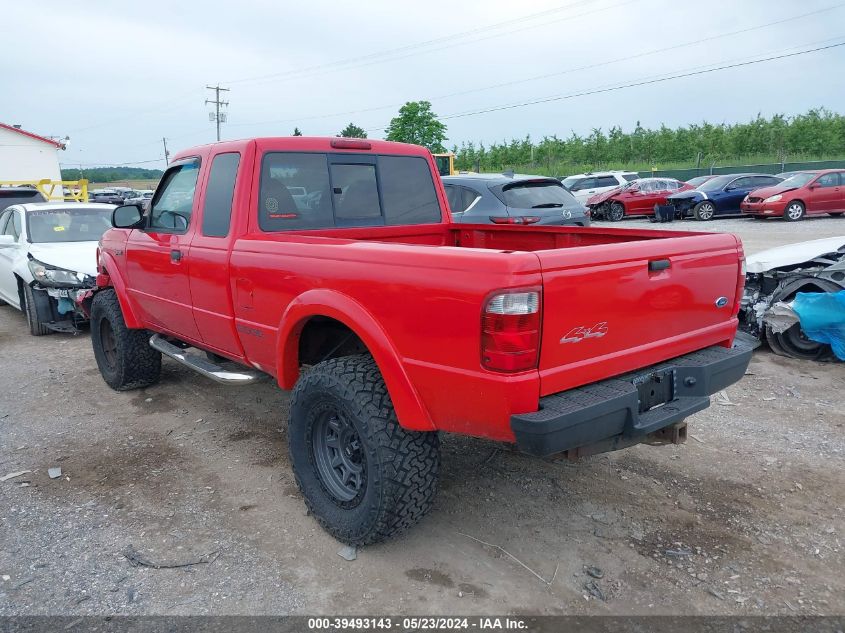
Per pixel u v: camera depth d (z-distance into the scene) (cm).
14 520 362
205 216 423
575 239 431
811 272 611
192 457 442
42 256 779
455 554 326
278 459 437
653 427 290
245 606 289
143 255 490
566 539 337
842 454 425
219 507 374
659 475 402
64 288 759
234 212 393
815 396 529
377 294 295
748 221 2106
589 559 320
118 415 522
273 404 541
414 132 4888
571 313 265
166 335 534
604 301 278
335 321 362
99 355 587
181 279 445
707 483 391
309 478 346
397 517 306
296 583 304
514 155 5256
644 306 297
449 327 267
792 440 448
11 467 430
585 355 277
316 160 421
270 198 400
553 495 381
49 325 783
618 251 283
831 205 2028
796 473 401
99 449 457
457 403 273
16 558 326
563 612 283
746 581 301
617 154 4925
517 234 466
